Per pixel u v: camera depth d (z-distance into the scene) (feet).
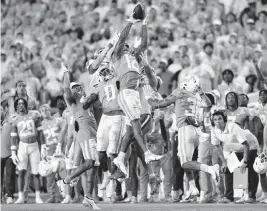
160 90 178.81
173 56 192.34
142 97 116.47
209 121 131.64
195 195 131.44
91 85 117.70
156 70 186.60
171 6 224.94
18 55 214.69
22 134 142.51
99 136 113.80
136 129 106.73
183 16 219.82
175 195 136.46
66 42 222.28
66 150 134.00
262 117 135.85
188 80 121.60
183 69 181.47
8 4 250.98
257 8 222.28
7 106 158.51
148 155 105.81
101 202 135.23
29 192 166.40
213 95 134.82
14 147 142.72
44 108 148.87
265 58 176.45
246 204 122.01
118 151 112.98
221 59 186.60
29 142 142.82
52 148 147.13
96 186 136.46
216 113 127.95
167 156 139.44
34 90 193.98
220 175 131.23
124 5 235.40
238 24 203.92
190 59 191.11
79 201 140.67
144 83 116.37
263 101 136.56
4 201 150.71
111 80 114.01
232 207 111.96
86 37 225.56
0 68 211.61
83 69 203.41
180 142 120.98
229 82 160.25
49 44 221.46
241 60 186.70
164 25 214.90
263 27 202.80
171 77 180.65
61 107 148.25
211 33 198.18
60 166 139.85
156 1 230.68
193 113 121.49
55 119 148.36
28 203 140.05
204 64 176.76
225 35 199.72
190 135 120.67
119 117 112.47
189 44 198.18
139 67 115.34
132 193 134.31
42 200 146.51
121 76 108.68
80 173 115.96
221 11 214.28
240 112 132.87
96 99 116.16
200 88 122.01
